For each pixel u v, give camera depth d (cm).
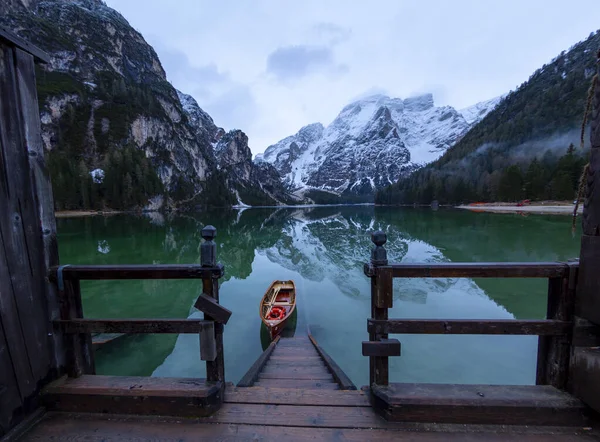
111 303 1092
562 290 233
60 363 256
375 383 249
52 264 251
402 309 976
